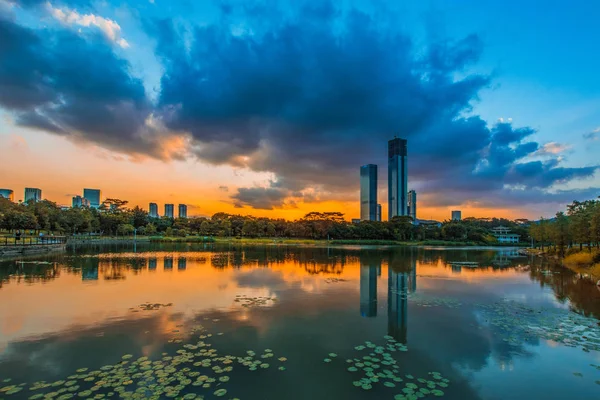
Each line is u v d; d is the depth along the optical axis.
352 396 7.21
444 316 13.95
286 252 52.19
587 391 7.76
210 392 7.20
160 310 14.20
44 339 10.51
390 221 113.19
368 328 12.20
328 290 19.39
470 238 116.62
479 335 11.54
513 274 28.03
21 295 16.83
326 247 70.81
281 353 9.61
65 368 8.34
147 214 121.69
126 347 9.85
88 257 36.84
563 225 43.84
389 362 9.15
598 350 10.25
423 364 9.09
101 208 117.88
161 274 24.83
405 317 13.71
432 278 24.95
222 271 27.14
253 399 6.97
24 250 40.34
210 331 11.49
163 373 8.08
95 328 11.64
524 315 14.24
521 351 10.12
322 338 11.00
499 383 8.06
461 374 8.51
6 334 10.98
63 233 74.44
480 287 21.11
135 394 7.02
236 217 133.25
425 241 107.12
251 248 63.47
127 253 44.06
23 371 8.16
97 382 7.57
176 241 93.31
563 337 11.38
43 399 6.76
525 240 128.62
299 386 7.61
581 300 17.38
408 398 7.19
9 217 49.69
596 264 28.39
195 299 16.45
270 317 13.42
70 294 17.19
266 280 22.70
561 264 37.44
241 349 9.86
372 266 32.78
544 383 8.11
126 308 14.48
